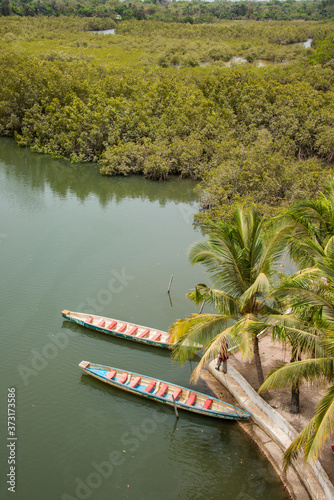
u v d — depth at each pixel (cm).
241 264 1888
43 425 2056
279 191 4319
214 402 2111
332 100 6244
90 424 2073
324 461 1762
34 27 13475
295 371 1569
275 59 11512
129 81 7238
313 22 16788
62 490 1773
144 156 5650
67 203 4756
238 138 5469
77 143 6266
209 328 1930
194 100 6419
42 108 6994
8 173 5672
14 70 7456
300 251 1967
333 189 1919
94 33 14288
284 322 1709
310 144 5512
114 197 4966
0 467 1855
